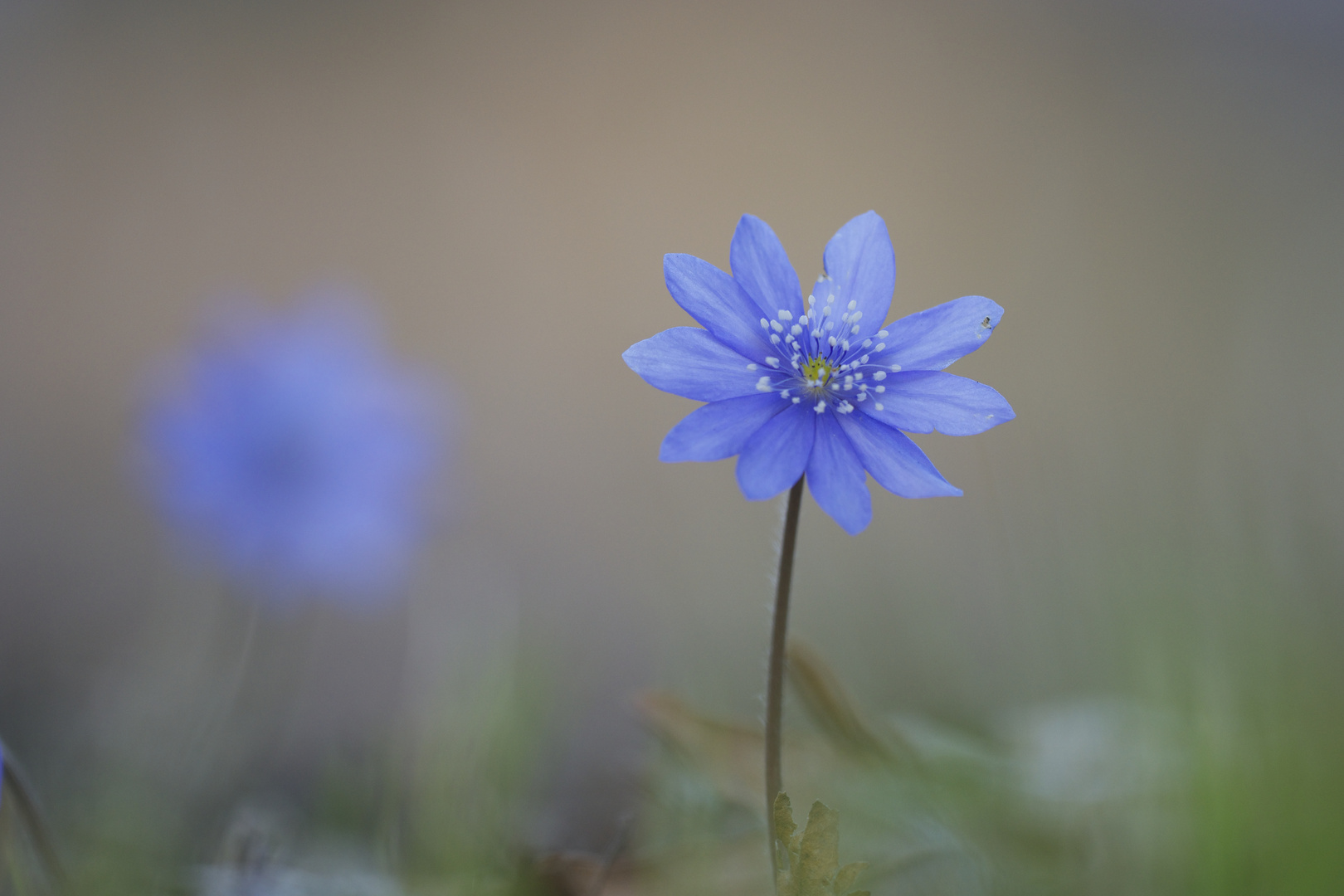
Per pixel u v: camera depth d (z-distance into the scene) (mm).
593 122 948
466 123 953
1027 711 302
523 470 617
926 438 446
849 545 344
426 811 282
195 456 360
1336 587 269
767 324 264
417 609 346
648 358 261
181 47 965
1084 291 690
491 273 828
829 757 292
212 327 369
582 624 430
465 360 744
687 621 332
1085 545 297
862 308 266
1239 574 273
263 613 354
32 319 744
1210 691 266
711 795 292
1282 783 258
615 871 277
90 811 291
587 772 319
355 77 969
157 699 319
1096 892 278
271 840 295
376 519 371
